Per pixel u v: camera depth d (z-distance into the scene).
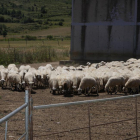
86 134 8.23
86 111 10.68
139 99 13.10
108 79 15.35
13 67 19.86
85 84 13.99
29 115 5.97
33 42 78.81
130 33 28.59
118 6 28.52
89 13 29.02
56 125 8.96
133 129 8.73
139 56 28.62
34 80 15.56
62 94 14.59
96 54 29.20
